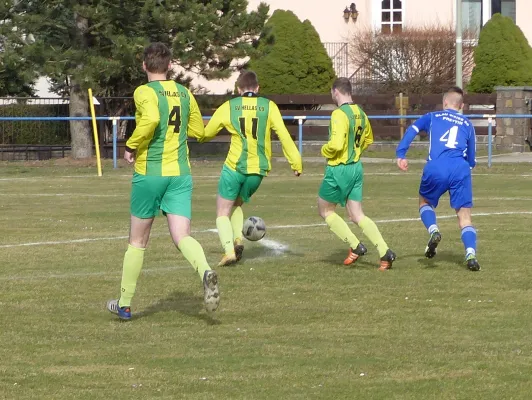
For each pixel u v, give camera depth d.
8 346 9.57
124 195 24.61
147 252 15.17
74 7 32.47
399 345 9.52
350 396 7.96
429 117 13.66
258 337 9.91
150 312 11.09
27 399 7.91
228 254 13.65
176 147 10.31
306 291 12.16
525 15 45.94
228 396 7.98
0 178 29.86
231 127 13.54
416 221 18.75
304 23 41.81
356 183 13.64
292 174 30.36
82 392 8.10
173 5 33.41
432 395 7.96
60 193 25.20
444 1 46.03
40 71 32.75
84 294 12.05
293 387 8.21
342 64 45.03
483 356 9.10
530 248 15.32
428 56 41.44
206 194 24.61
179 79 35.62
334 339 9.79
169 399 7.91
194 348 9.49
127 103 37.22
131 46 32.56
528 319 10.59
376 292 12.08
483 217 19.27
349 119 13.36
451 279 12.87
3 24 32.78
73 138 36.00
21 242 16.39
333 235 17.02
